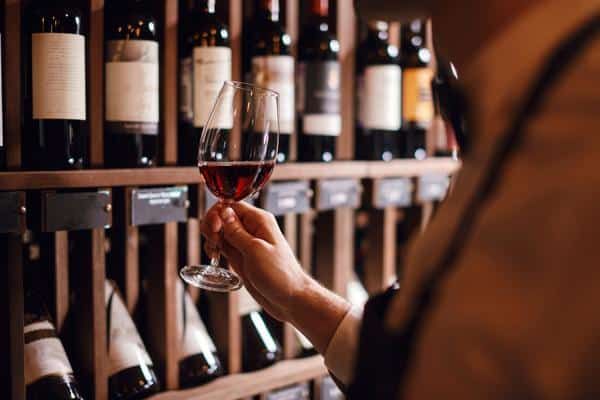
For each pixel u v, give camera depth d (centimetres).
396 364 46
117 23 119
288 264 99
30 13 111
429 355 42
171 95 125
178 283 140
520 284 40
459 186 47
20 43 109
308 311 98
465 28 51
